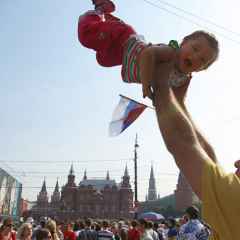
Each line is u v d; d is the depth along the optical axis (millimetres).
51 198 133625
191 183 1360
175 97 1895
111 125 2287
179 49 1861
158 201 109438
